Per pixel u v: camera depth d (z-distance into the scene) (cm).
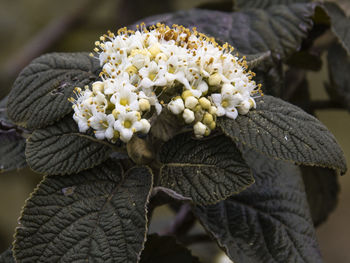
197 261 36
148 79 31
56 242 31
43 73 35
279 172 38
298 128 32
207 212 36
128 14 63
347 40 41
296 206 37
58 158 33
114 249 31
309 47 43
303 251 36
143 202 32
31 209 32
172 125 32
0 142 37
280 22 40
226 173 32
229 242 35
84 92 32
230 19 41
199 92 31
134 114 30
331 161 32
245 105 32
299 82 45
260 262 35
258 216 36
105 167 33
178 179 33
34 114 34
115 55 32
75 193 32
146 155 33
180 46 32
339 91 45
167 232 43
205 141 33
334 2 43
